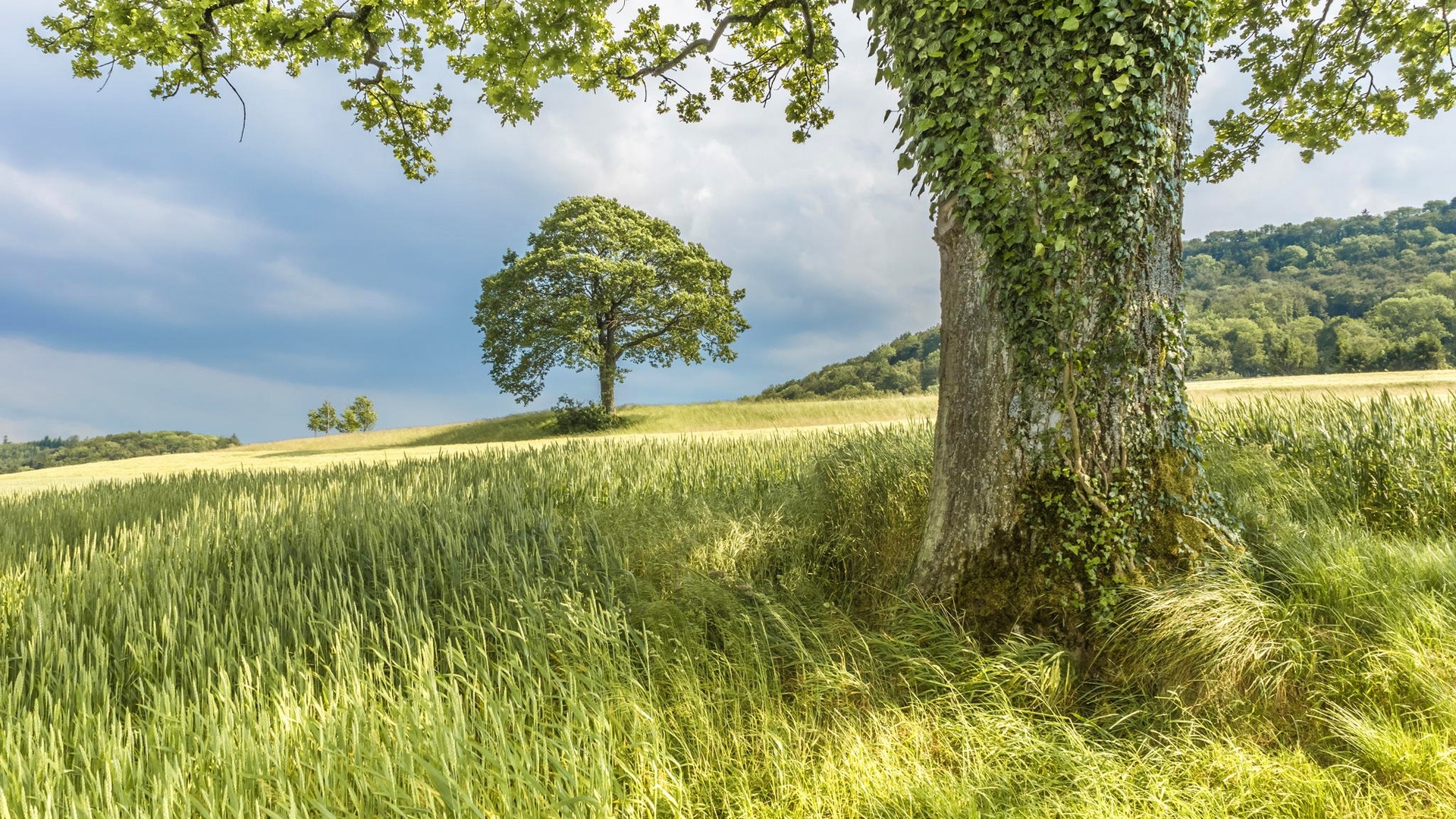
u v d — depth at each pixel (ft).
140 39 25.17
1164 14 11.83
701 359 117.91
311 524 19.06
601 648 11.32
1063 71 11.71
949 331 13.46
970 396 12.94
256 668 11.01
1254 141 33.58
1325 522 15.07
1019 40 11.84
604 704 9.52
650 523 18.80
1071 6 11.50
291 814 6.46
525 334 106.83
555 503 24.56
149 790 7.58
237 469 47.09
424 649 10.41
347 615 11.98
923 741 9.39
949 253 13.47
